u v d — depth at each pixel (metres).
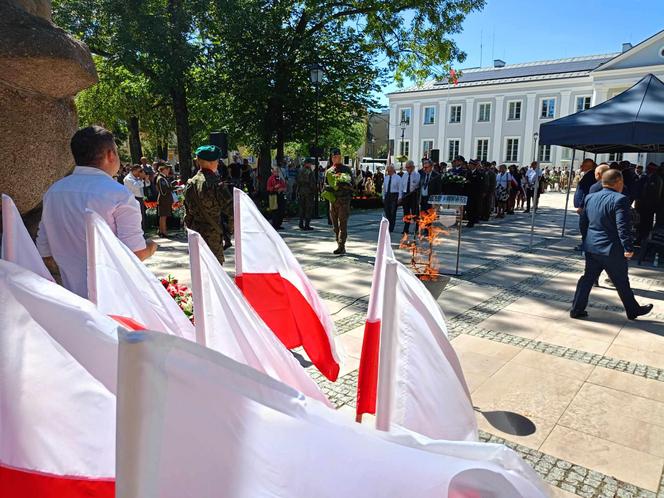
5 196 1.71
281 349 1.51
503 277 7.35
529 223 14.53
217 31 16.23
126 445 0.69
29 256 1.79
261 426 0.78
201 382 0.73
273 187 12.31
